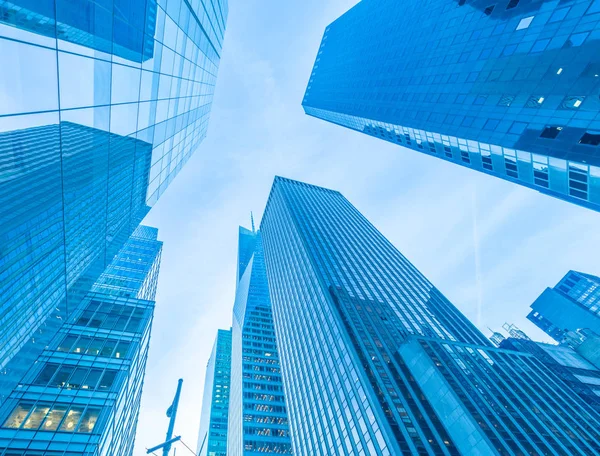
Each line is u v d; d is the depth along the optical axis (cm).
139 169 3000
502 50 5078
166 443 3039
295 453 8619
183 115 3659
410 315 9519
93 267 3453
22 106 1352
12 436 2825
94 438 2998
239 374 14088
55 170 1853
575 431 5462
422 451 4925
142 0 2208
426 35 7325
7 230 1805
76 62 1659
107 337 4422
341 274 10569
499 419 5306
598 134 3816
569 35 4084
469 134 5744
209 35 4091
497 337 10275
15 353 2734
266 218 19912
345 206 18338
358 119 11425
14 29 1228
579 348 9450
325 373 7844
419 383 6362
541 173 4800
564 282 18775
